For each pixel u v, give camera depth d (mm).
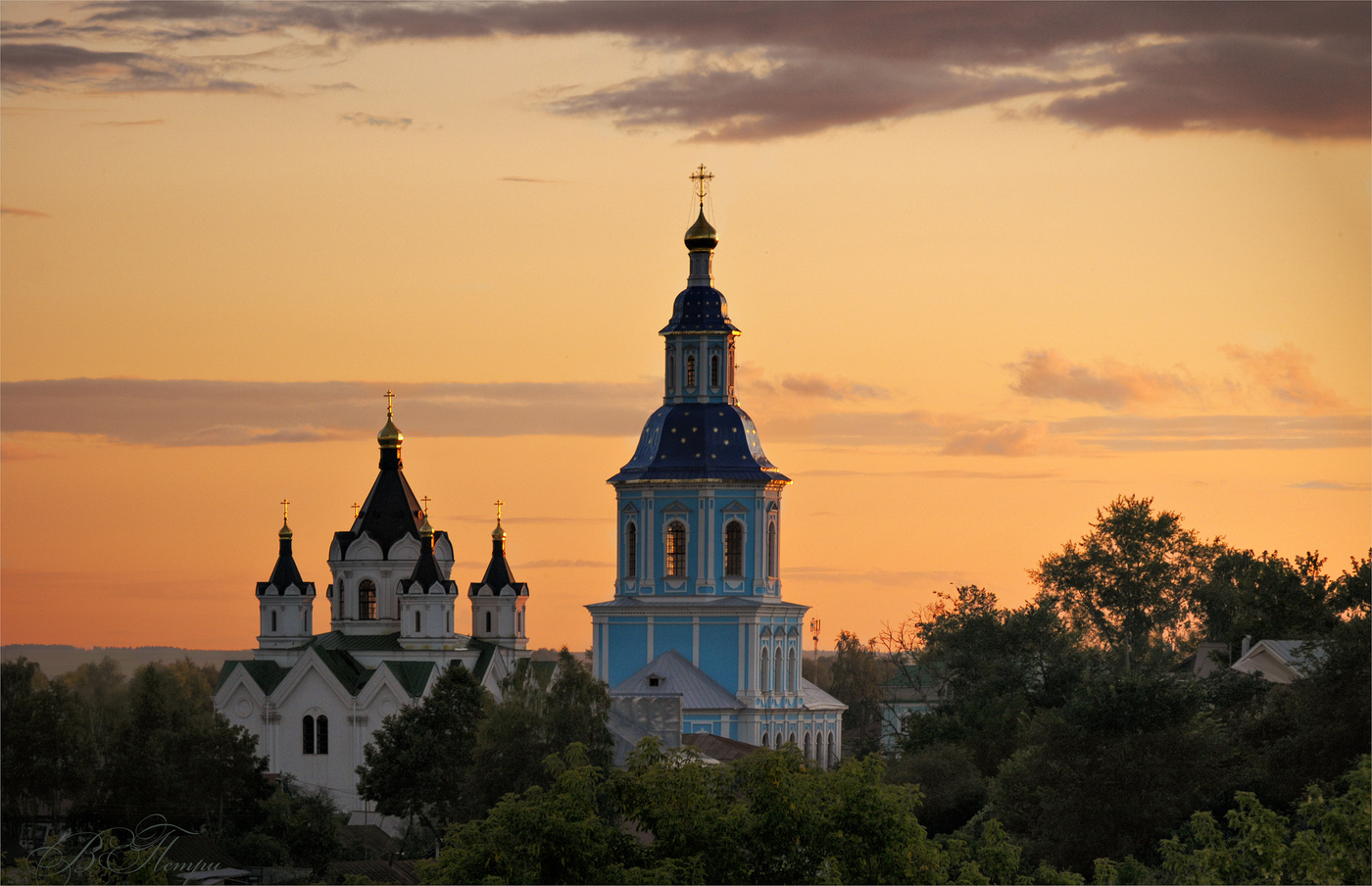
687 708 175500
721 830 74500
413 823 141750
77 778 100688
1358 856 73625
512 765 121875
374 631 179875
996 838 86750
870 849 74812
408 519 181500
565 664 126312
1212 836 81688
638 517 182625
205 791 119812
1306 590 144500
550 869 74000
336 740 169875
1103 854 106875
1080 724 110250
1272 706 116188
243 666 171500
